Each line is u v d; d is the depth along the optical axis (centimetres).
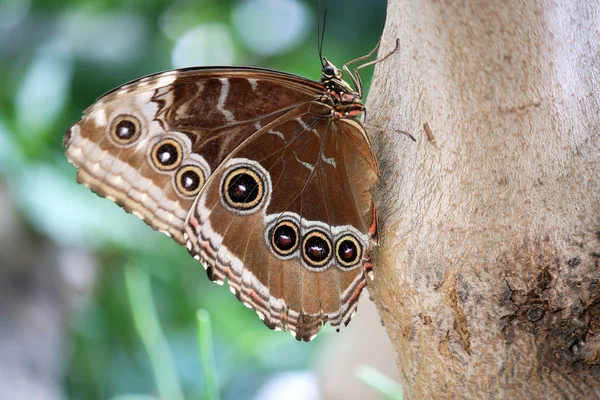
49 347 67
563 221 46
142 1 82
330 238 50
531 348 46
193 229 50
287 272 50
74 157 50
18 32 79
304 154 50
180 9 86
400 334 48
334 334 63
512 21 45
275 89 51
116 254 76
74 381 73
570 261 46
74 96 77
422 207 47
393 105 48
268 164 51
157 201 50
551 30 46
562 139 46
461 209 46
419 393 48
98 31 79
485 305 46
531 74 46
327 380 61
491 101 46
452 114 46
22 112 73
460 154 47
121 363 76
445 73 46
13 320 66
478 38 46
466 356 47
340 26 77
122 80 78
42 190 69
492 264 46
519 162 46
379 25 76
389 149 48
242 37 88
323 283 50
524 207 46
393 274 47
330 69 51
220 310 79
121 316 77
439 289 47
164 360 58
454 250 46
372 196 48
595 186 46
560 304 46
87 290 75
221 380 72
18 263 68
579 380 46
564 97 46
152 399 63
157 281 81
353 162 49
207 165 51
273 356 77
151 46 81
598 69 46
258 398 71
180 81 50
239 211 51
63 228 69
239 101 51
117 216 74
